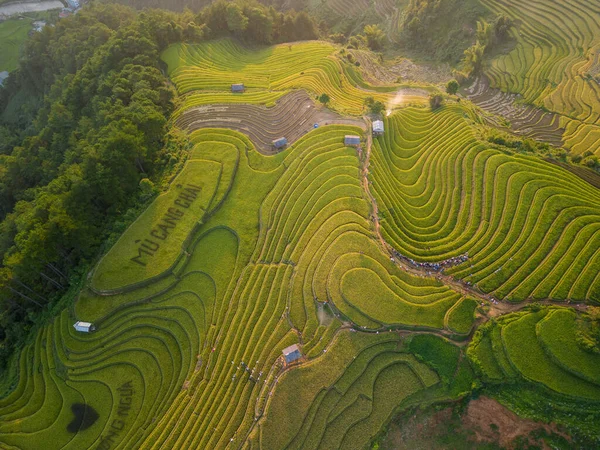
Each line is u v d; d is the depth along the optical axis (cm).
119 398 4966
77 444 4741
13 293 5734
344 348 4706
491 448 4259
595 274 4803
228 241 5956
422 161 6525
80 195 5781
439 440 4359
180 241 5881
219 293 5481
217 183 6456
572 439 4116
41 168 7356
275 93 7950
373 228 5625
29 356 5419
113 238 5966
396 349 4684
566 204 5491
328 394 4519
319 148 6650
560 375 4306
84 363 5188
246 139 7025
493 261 5156
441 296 4919
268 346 4869
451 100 7712
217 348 5062
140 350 5250
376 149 6612
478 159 6253
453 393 4434
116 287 5531
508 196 5728
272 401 4506
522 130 7712
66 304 5616
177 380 5000
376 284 5044
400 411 4450
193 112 7669
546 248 5128
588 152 6231
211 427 4534
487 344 4566
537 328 4544
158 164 6856
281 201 6162
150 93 7344
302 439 4338
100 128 6681
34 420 4925
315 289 5116
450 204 5888
